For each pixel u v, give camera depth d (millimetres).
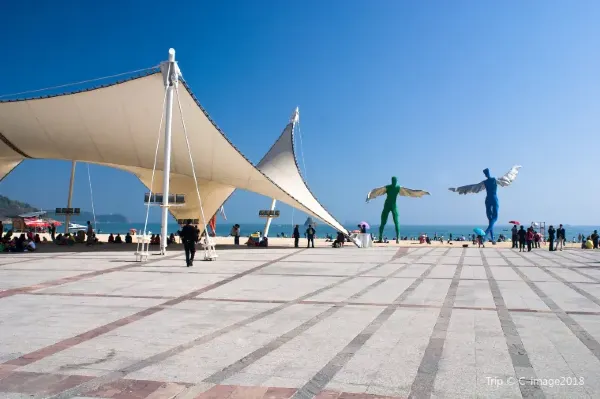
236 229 28656
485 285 11062
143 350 5480
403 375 4594
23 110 20609
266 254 20641
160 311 7754
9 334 6180
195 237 14906
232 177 24969
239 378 4531
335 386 4305
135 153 23656
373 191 39438
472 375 4598
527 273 13789
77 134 22266
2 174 28672
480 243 31594
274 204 30328
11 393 4137
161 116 21078
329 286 10781
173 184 32906
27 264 15047
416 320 7078
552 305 8367
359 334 6215
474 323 6863
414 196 39719
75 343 5758
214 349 5523
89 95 19891
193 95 19594
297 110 35094
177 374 4645
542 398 4027
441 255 21438
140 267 14492
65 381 4441
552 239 26141
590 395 4102
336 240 28375
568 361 5047
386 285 11000
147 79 19297
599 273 13859
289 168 33094
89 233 25328
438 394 4109
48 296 9141
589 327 6617
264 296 9312
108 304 8352
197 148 22859
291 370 4758
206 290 10055
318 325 6746
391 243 39625
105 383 4391
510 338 6000
